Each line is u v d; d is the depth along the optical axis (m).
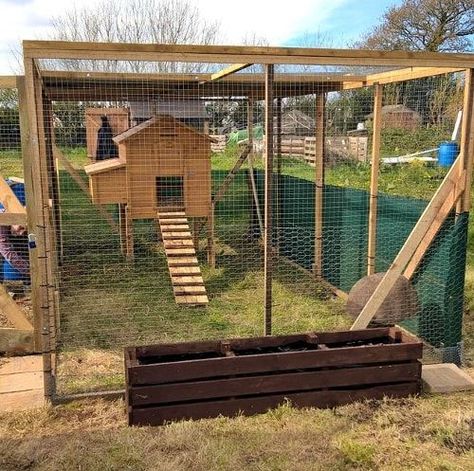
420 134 9.88
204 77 6.21
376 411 3.88
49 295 4.06
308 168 10.59
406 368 4.07
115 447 3.40
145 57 3.68
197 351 4.01
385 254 6.02
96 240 9.34
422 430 3.65
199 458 3.27
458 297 4.77
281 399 3.86
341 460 3.28
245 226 10.46
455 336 4.80
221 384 3.75
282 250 8.57
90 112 11.56
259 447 3.41
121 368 4.64
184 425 3.63
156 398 3.66
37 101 3.99
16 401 4.08
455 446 3.48
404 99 9.09
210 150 7.88
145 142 7.66
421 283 5.12
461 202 4.63
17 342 4.98
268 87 4.07
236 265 8.22
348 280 6.68
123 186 7.99
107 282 7.26
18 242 6.52
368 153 11.70
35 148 3.72
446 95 8.80
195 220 8.76
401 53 4.11
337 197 7.00
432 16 24.88
